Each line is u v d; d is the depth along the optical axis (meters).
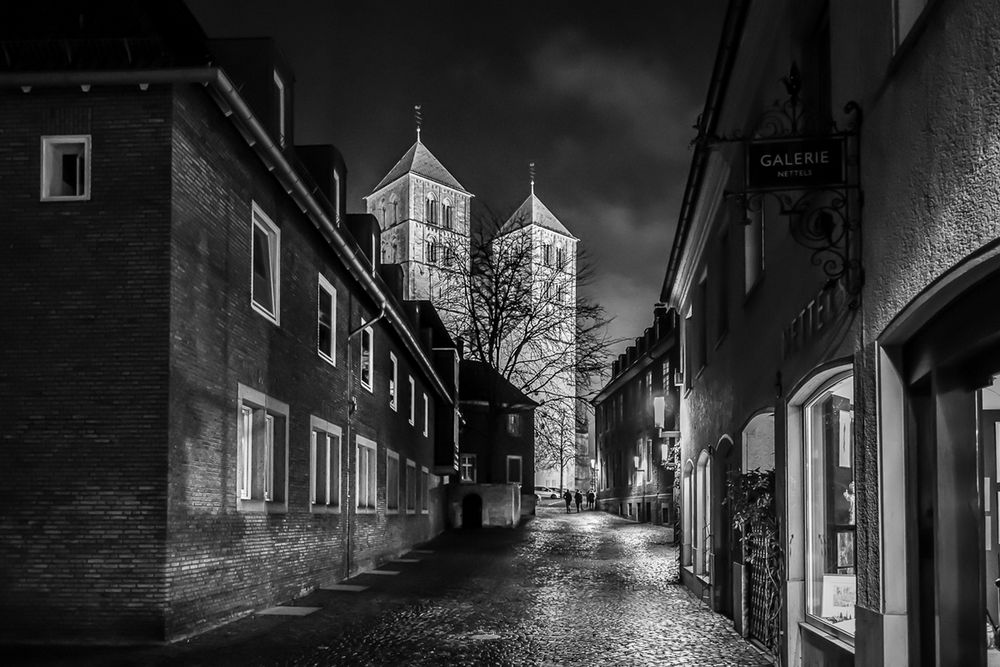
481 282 49.72
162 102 12.41
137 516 11.93
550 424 59.72
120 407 12.09
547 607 16.48
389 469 28.77
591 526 45.94
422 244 108.25
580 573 23.64
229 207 14.34
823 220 8.17
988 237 5.00
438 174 111.62
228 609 14.07
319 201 17.78
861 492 7.23
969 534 6.15
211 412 13.50
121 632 11.79
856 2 7.54
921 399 6.66
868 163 7.16
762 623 11.94
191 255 12.90
